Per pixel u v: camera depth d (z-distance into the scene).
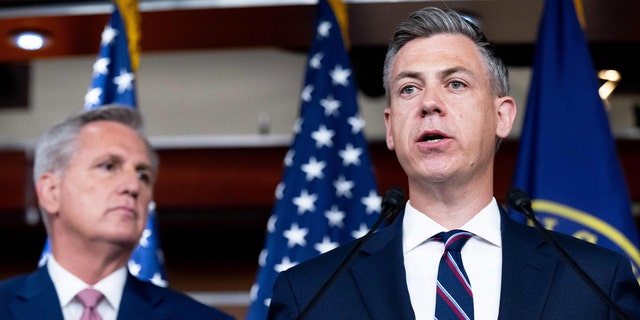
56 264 2.78
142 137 2.98
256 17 4.76
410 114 2.33
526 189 3.47
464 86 2.36
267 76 7.11
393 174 7.07
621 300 2.13
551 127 3.49
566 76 3.57
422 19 2.48
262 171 7.48
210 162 7.51
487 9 4.58
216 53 6.92
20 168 7.50
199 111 7.32
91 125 2.90
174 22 4.83
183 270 7.66
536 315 2.09
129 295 2.76
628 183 7.04
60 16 4.75
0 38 5.07
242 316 7.59
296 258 3.53
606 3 4.51
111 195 2.77
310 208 3.60
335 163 3.70
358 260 2.30
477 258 2.28
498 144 2.54
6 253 7.77
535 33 4.89
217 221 7.60
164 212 7.58
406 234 2.35
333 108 3.79
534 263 2.20
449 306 2.14
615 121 6.98
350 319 2.17
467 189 2.32
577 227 3.32
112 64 3.90
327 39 3.90
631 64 5.37
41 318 2.64
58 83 7.17
